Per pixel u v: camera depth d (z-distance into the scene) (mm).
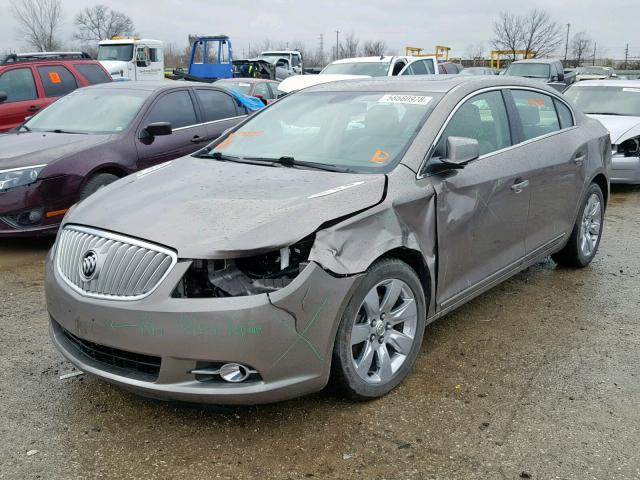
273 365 2967
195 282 2971
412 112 4082
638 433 3221
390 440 3146
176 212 3256
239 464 2961
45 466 2939
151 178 3939
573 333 4438
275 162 4059
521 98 4812
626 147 9195
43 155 6258
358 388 3346
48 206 6164
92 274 3123
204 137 7820
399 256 3613
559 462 2984
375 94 4441
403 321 3615
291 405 3445
